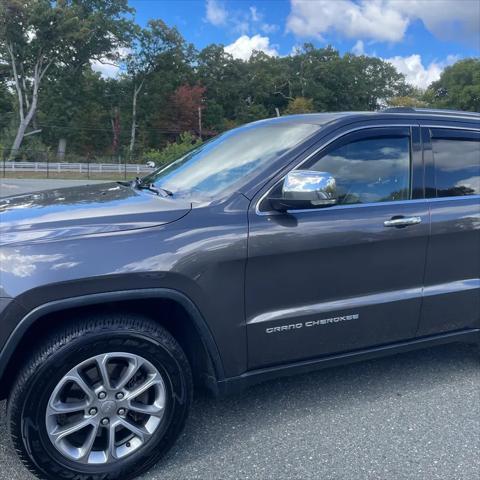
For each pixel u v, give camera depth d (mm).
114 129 65500
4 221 2516
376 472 2666
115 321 2420
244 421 3129
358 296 3059
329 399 3418
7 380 2447
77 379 2359
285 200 2678
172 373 2541
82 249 2359
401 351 3334
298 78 83375
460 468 2713
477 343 3754
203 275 2574
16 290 2217
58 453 2359
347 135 3086
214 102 73188
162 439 2576
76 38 53062
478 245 3432
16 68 54469
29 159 53562
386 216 3082
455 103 87562
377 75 92688
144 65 67750
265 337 2811
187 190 3035
